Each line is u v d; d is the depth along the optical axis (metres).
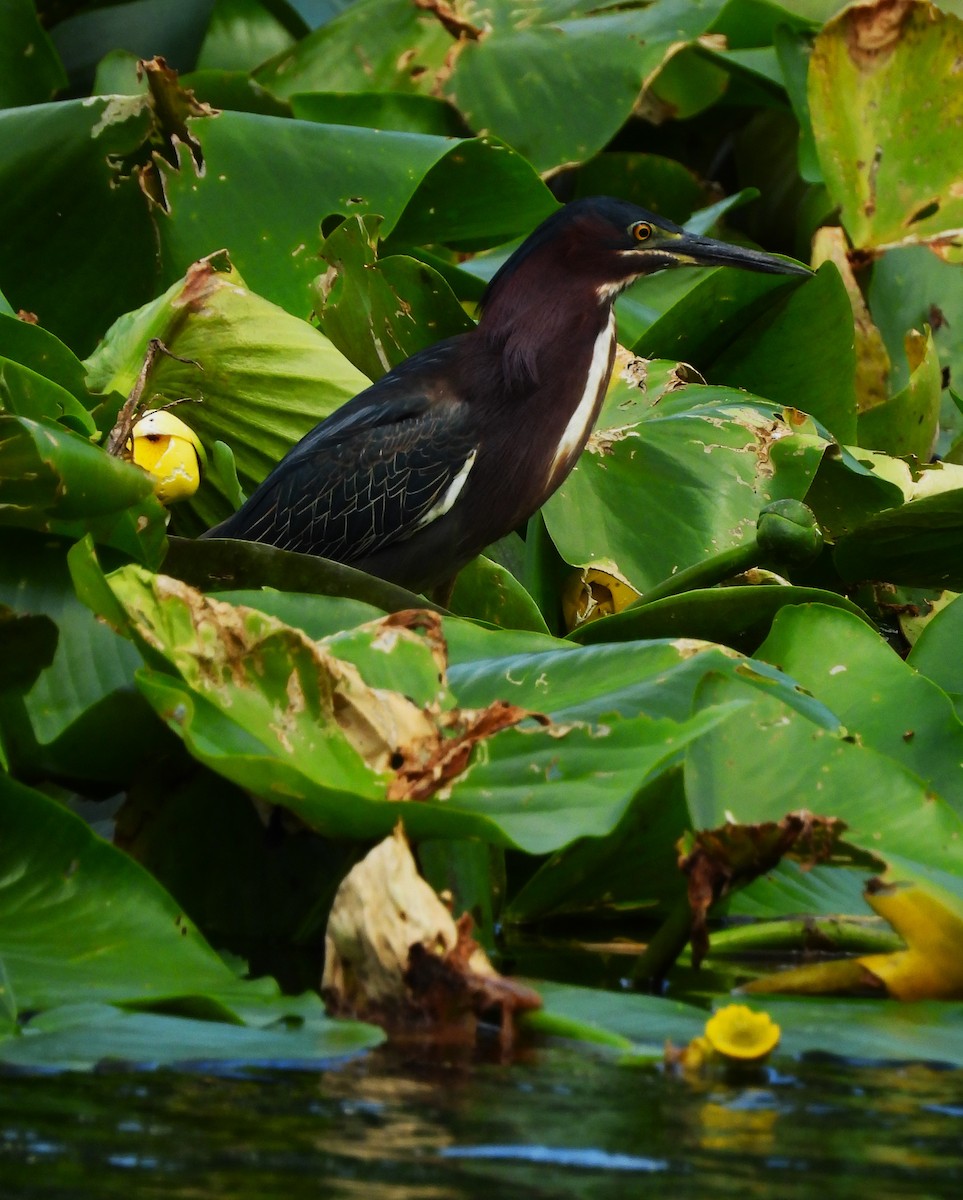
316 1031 4.96
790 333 11.35
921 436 11.89
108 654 6.66
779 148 14.66
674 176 14.01
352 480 9.71
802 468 10.08
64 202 10.91
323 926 6.34
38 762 6.62
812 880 7.03
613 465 10.23
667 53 13.20
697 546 9.91
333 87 13.30
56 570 6.82
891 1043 5.12
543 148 13.12
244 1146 4.10
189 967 5.36
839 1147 4.25
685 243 10.19
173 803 6.47
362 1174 3.96
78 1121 4.22
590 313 9.98
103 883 5.54
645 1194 3.91
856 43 13.05
